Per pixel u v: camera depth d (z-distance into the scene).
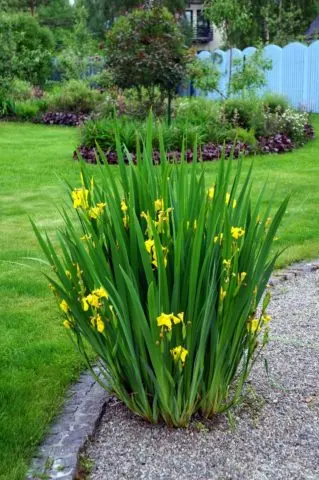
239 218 2.95
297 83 21.70
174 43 12.40
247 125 13.35
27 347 4.05
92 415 3.23
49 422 3.18
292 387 3.48
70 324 3.09
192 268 2.70
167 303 2.72
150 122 3.03
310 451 2.92
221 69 21.33
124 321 2.79
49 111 20.03
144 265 2.72
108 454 2.94
